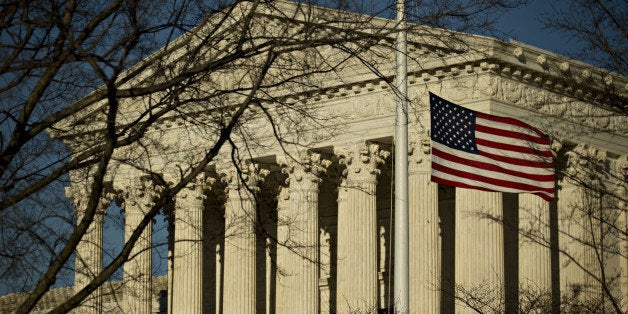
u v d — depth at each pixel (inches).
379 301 3457.2
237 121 1386.6
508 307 2965.1
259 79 1321.4
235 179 3346.5
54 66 1224.2
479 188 2303.2
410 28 1418.6
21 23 1240.2
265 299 3614.7
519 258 3093.0
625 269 3129.9
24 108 1219.2
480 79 3026.6
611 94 2143.2
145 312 3002.0
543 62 3041.3
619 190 3203.7
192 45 1675.7
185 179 1277.1
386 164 3329.2
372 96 3211.1
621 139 3238.2
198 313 3486.7
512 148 2352.4
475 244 3026.6
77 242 1212.5
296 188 3282.5
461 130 2321.6
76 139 1502.2
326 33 1614.2
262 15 1448.1
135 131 1366.9
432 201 3107.8
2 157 1210.6
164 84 1266.0
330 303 3412.9
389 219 3508.9
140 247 3221.0
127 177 3432.6
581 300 2935.5
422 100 3063.5
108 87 1231.5
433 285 2977.4
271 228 3521.2
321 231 3631.9
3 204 1206.9
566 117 3011.8
